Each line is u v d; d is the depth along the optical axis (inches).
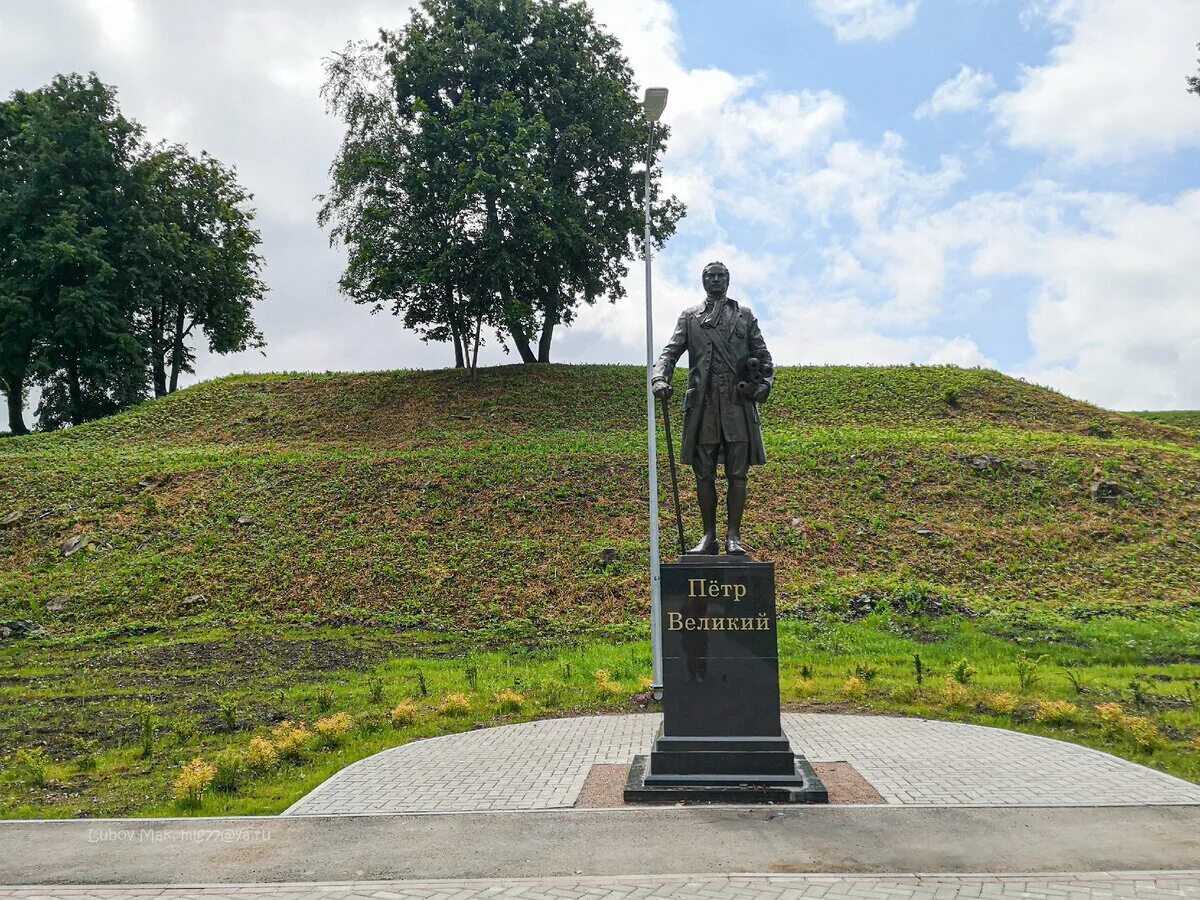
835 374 1673.2
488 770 428.1
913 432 1316.4
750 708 386.6
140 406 1649.9
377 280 1504.7
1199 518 1005.2
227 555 991.6
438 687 637.9
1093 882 276.2
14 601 910.4
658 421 1443.2
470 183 1384.1
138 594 918.4
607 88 1624.0
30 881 297.1
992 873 285.6
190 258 1868.8
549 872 293.9
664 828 336.2
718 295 429.7
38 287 1630.2
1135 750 446.6
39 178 1648.6
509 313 1467.8
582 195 1621.6
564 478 1136.8
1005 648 714.2
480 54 1547.7
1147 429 1413.6
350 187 1565.0
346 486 1138.7
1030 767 417.1
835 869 291.4
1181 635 740.0
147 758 472.4
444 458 1212.5
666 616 394.0
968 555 946.7
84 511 1103.0
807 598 852.0
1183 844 311.4
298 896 278.2
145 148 1840.6
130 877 299.1
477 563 961.5
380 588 922.1
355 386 1660.9
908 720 523.8
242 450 1334.9
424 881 288.0
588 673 669.9
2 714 577.6
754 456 419.8
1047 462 1135.0
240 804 385.7
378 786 404.8
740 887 275.3
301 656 759.7
